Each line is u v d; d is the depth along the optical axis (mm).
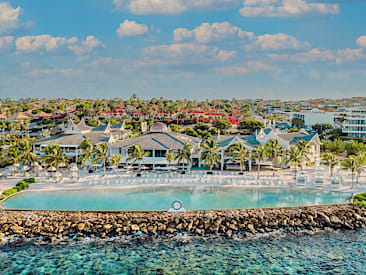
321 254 49469
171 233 55250
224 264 46656
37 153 100062
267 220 58312
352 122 164625
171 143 94688
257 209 61125
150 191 72625
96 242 52656
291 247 51406
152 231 55438
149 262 47094
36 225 56031
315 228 57562
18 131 184000
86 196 68750
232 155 95250
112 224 56531
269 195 69875
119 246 51531
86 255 48875
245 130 185625
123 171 90250
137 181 78188
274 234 55594
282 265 46438
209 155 87500
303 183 77688
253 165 98562
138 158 86688
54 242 52594
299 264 46688
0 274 43844
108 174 86688
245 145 95062
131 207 62312
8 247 50938
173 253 49500
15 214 58938
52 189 73562
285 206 62812
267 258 48188
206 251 50094
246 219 58062
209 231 55812
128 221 57281
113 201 65625
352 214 60500
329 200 66562
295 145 89062
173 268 45594
